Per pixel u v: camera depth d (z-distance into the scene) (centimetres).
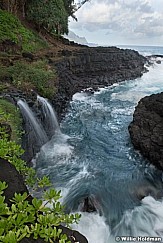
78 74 2269
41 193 576
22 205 196
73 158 968
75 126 1312
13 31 1761
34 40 2019
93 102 1823
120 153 1023
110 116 1522
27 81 1157
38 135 973
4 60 1295
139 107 1195
